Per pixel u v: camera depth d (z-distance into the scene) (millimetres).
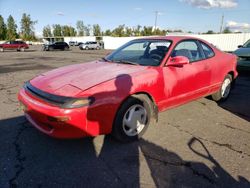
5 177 2520
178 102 3912
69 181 2480
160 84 3471
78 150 3068
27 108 3062
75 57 18906
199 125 3932
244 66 8297
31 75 9172
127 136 3244
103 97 2855
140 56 3986
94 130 2891
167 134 3568
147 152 3055
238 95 5875
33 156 2916
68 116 2670
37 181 2471
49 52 27891
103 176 2566
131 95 3174
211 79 4543
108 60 4176
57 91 2861
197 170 2680
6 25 74062
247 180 2516
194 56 4230
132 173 2621
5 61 15117
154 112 3596
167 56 3705
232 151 3100
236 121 4145
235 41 25109
